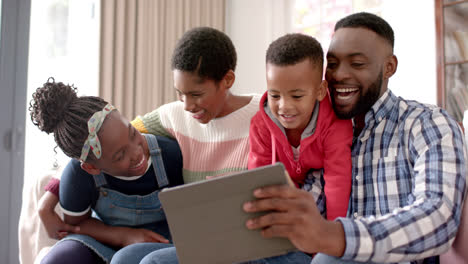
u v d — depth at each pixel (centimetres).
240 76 336
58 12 270
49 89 107
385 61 99
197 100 116
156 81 289
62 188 117
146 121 134
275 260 86
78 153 108
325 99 112
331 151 105
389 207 92
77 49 274
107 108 109
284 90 104
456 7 240
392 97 100
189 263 73
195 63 112
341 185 101
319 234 67
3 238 250
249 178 69
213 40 116
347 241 68
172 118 132
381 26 97
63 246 108
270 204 68
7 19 254
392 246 69
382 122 98
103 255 110
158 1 294
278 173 69
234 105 129
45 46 266
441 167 80
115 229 115
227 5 336
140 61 284
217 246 72
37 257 125
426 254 72
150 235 112
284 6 338
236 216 71
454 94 238
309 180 117
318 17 320
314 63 104
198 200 70
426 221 71
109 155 108
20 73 257
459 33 238
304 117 107
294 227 67
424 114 92
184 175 128
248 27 339
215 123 127
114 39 275
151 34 290
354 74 97
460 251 83
